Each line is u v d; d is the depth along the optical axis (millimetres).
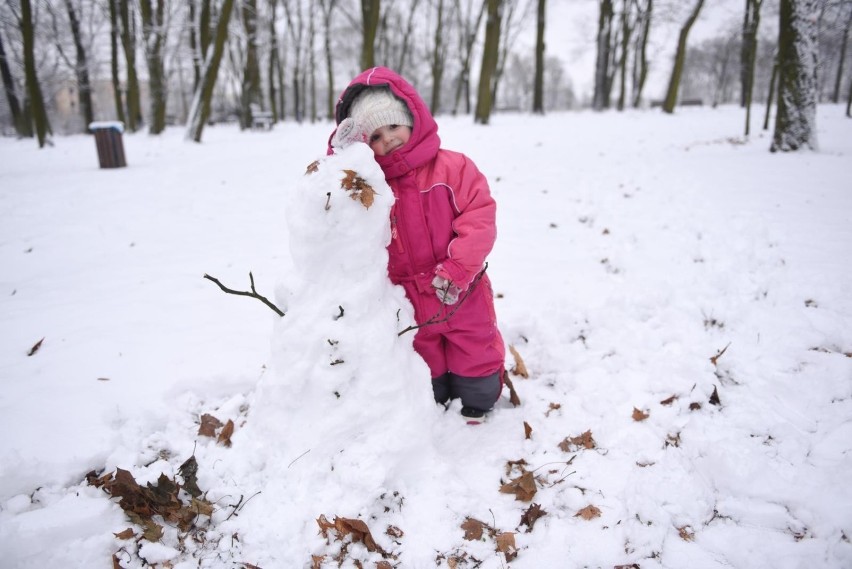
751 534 1595
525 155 9086
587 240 4395
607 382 2379
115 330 2926
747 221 4332
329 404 1688
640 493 1732
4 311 3258
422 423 1799
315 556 1550
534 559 1559
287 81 43188
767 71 33688
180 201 6309
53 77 24359
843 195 5055
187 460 1877
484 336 1995
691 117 17375
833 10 10062
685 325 2797
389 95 1796
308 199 1573
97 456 1908
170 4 19438
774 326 2676
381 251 1712
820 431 1981
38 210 5875
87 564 1536
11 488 1747
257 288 3578
